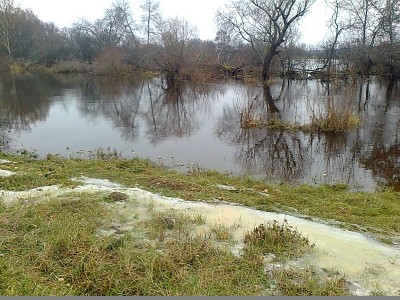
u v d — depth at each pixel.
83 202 6.16
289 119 16.52
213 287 4.02
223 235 5.27
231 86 30.75
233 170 9.97
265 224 5.84
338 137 13.89
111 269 4.24
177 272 4.28
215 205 6.63
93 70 43.03
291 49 37.91
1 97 22.69
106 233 5.17
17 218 5.34
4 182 7.18
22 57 46.34
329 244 5.29
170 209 6.19
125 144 12.37
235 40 41.59
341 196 7.85
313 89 28.20
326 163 10.91
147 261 4.38
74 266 4.29
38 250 4.57
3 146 11.72
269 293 4.02
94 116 17.23
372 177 9.70
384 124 16.02
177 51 35.31
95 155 10.88
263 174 9.73
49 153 10.89
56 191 6.77
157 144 12.48
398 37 31.98
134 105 20.62
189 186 7.76
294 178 9.48
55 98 22.66
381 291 4.18
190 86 30.67
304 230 5.75
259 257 4.70
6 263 4.21
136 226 5.42
